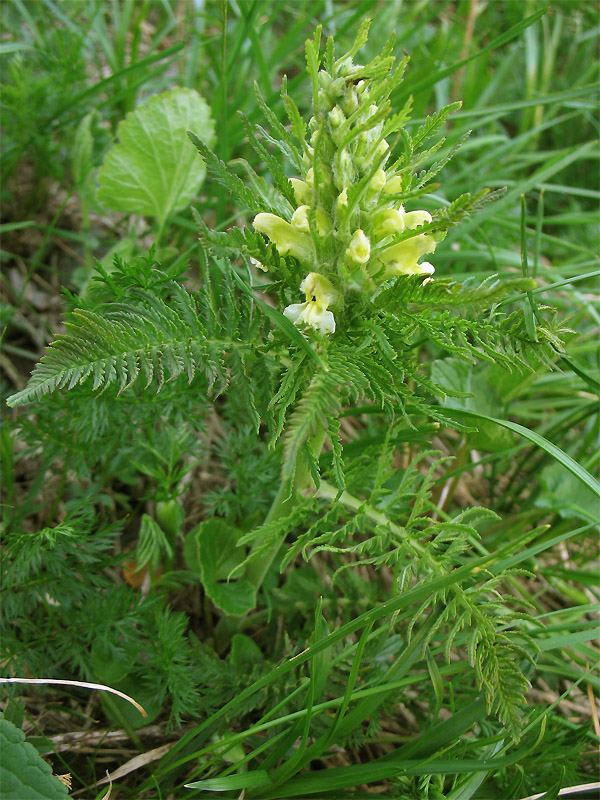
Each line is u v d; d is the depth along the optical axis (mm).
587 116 597
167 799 265
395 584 247
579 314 466
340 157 198
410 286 202
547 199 583
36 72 498
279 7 481
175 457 307
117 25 501
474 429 213
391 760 253
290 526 243
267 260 209
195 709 277
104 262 408
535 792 261
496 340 218
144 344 205
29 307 418
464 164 558
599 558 404
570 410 425
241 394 225
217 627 325
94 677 285
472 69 579
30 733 282
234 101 475
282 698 273
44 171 449
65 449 308
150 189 399
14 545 275
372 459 278
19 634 301
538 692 334
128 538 360
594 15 697
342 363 199
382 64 191
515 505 416
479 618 230
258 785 239
